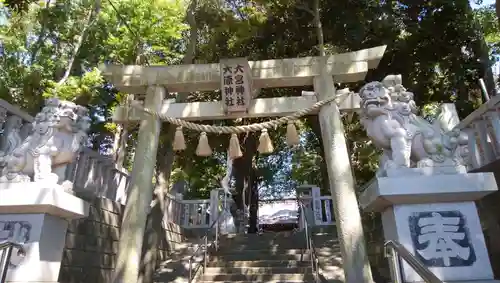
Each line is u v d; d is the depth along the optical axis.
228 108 6.28
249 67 6.33
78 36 12.48
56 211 4.62
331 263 9.22
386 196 4.36
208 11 10.89
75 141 5.00
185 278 8.95
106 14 11.99
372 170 11.46
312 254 8.66
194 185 19.23
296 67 6.54
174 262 10.05
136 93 7.02
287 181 26.34
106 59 12.96
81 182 7.55
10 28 11.55
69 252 6.88
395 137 4.66
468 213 4.41
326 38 11.45
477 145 5.91
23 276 4.24
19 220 4.50
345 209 5.51
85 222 7.47
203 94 11.86
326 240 10.69
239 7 12.18
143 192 5.95
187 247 11.45
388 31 10.77
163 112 6.48
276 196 27.42
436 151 4.61
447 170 4.50
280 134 15.18
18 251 4.17
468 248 4.28
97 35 12.59
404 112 4.76
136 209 5.85
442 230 4.34
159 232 8.48
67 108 4.94
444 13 10.55
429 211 4.43
